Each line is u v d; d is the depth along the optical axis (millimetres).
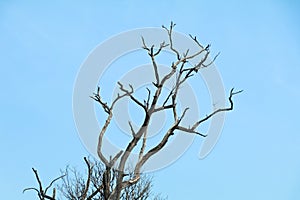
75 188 54000
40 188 37438
